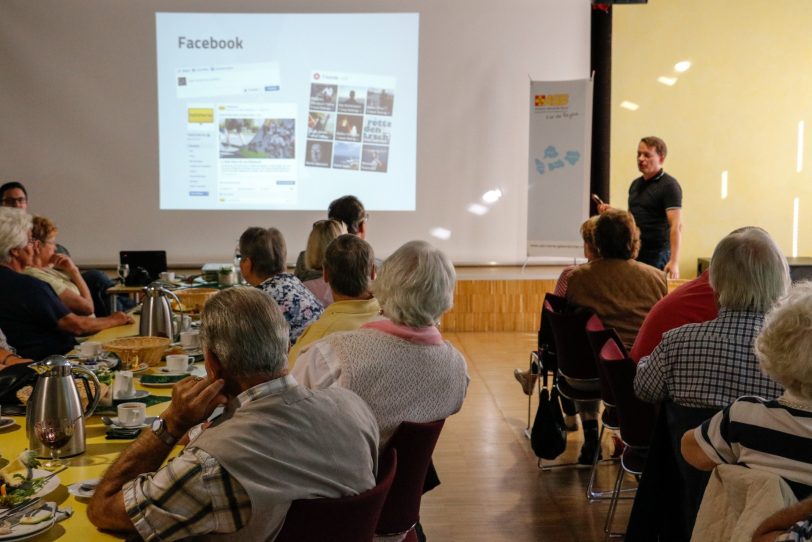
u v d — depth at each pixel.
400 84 7.71
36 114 7.58
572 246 7.55
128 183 7.68
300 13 7.60
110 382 2.64
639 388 2.45
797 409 1.63
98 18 7.52
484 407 5.20
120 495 1.59
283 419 1.56
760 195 7.96
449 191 7.84
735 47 7.81
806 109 7.89
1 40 7.49
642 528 2.43
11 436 2.31
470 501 3.69
